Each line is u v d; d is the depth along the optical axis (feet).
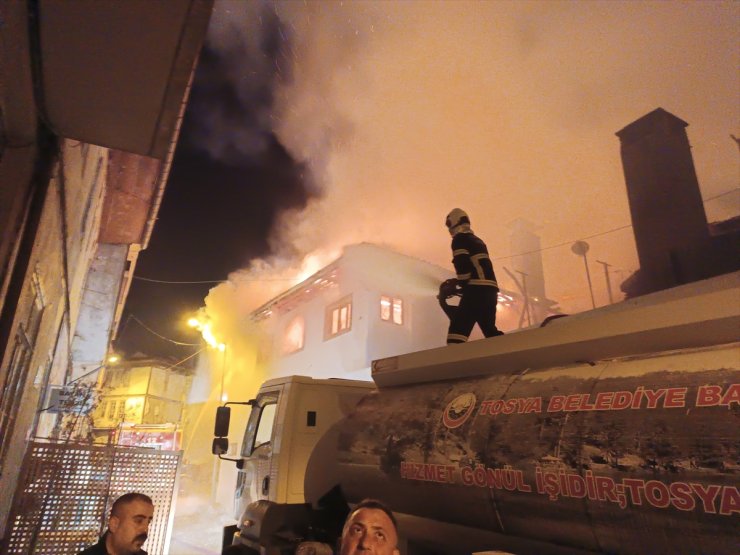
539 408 8.25
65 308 25.93
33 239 12.48
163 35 9.87
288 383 16.01
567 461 7.39
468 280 13.76
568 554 7.57
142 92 11.38
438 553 10.36
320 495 13.29
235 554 14.49
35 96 11.34
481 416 9.18
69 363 40.09
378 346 48.98
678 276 47.62
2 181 11.66
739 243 45.93
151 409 96.22
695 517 5.92
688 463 6.07
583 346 8.39
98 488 19.94
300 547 12.03
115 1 9.09
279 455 14.80
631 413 6.93
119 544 9.20
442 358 11.07
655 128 52.49
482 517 8.77
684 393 6.52
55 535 18.83
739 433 5.77
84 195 22.56
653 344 7.50
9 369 14.10
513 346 9.48
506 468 8.27
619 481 6.72
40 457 19.22
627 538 6.65
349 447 12.42
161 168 34.17
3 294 11.61
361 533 6.96
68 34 9.77
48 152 12.89
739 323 6.57
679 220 48.98
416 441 10.37
